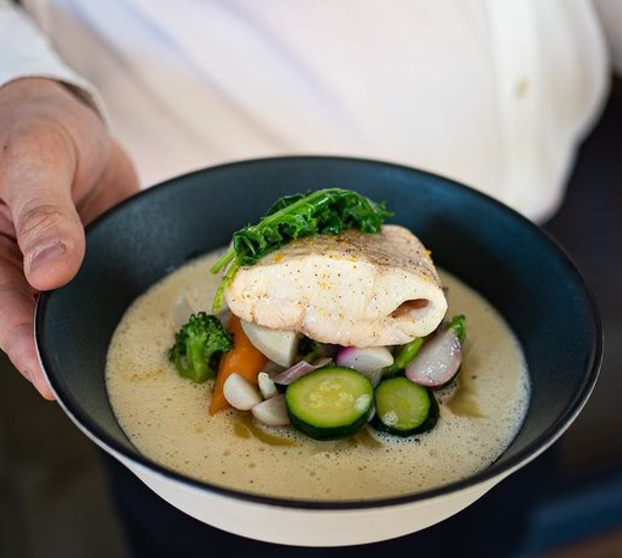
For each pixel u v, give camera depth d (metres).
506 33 0.57
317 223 0.35
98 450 0.47
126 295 0.39
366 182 0.42
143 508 0.43
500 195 0.63
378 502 0.25
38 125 0.40
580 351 0.33
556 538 0.44
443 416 0.34
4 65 0.45
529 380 0.36
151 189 0.40
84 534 0.43
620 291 0.58
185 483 0.26
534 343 0.37
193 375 0.35
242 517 0.28
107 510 0.44
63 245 0.33
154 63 0.56
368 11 0.53
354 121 0.57
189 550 0.40
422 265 0.35
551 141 0.66
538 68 0.61
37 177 0.37
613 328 0.55
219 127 0.58
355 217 0.37
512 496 0.44
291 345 0.34
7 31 0.48
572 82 0.66
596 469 0.46
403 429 0.33
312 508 0.25
